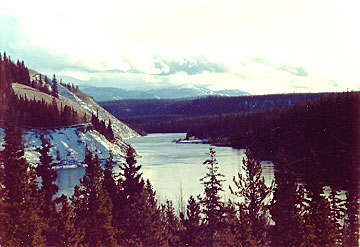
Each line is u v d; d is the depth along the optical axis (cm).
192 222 3228
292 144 11412
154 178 9169
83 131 15388
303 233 3225
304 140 10888
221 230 3516
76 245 3259
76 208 3766
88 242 3500
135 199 3984
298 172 7475
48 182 3703
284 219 3309
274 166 10081
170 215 4125
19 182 3266
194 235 3194
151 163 12650
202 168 10838
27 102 13812
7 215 3056
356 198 3931
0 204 3098
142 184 4334
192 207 3291
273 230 3391
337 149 8775
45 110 14562
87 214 3672
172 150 18350
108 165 4594
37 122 13950
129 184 4294
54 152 13312
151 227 3588
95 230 3569
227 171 9831
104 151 14975
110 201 3828
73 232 3278
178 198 6331
